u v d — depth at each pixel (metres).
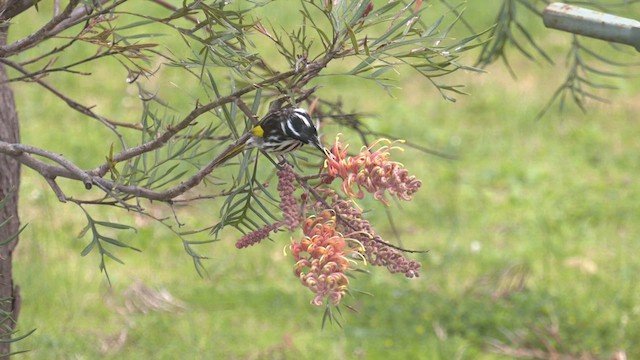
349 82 16.70
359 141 14.42
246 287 10.91
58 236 11.66
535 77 17.41
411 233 12.36
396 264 3.77
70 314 10.18
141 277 11.00
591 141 15.12
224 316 10.27
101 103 15.59
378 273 11.16
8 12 4.39
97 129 14.68
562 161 14.54
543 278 11.21
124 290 10.67
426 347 9.72
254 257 11.51
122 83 16.22
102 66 16.77
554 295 10.80
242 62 3.92
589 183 13.84
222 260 11.41
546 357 9.72
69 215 12.21
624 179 13.97
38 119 14.91
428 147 14.86
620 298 10.68
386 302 10.52
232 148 4.07
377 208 12.73
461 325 10.13
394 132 15.16
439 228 12.48
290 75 3.80
